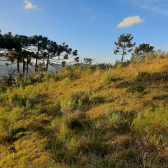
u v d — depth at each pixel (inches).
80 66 469.7
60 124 142.6
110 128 127.3
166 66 259.3
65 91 255.6
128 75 278.5
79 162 92.4
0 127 140.3
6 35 839.1
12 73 530.9
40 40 1065.5
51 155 100.3
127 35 1115.3
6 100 234.5
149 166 82.0
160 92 184.2
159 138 101.5
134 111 150.0
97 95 210.4
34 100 225.0
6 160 100.0
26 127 146.1
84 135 120.9
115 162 88.3
